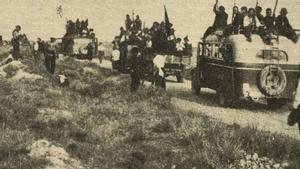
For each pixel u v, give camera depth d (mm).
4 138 10070
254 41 17375
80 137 11383
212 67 19578
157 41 25078
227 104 17984
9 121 12125
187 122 12656
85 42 39469
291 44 17531
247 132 11258
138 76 18875
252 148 10594
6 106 14062
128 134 11977
